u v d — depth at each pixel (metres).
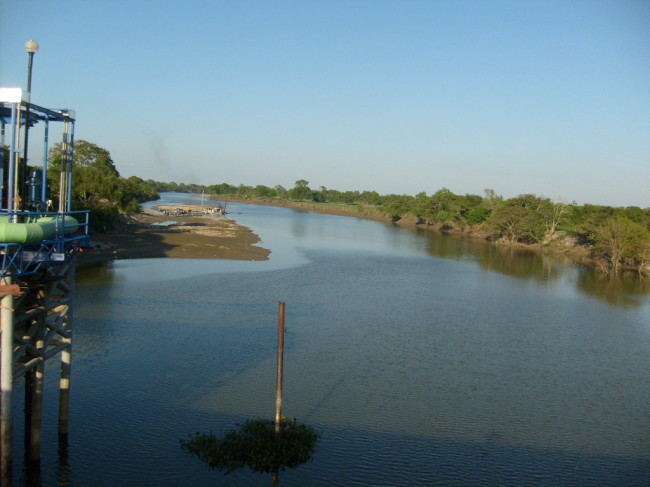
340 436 22.58
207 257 71.50
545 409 26.72
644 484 20.30
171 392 26.03
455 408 26.17
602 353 36.69
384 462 20.75
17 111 17.52
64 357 20.92
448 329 40.88
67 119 19.80
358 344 35.62
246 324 38.75
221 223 131.62
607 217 101.06
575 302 54.31
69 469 19.23
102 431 21.91
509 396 28.11
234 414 24.08
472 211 149.25
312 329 38.75
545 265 85.62
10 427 16.84
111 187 105.25
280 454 20.48
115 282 51.03
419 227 169.25
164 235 93.25
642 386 30.69
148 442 21.27
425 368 31.66
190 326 37.34
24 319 17.64
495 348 36.50
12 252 16.47
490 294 56.56
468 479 19.94
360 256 84.06
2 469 16.91
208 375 28.55
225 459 20.06
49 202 21.44
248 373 29.19
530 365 33.34
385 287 57.34
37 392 19.19
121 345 32.31
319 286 55.56
